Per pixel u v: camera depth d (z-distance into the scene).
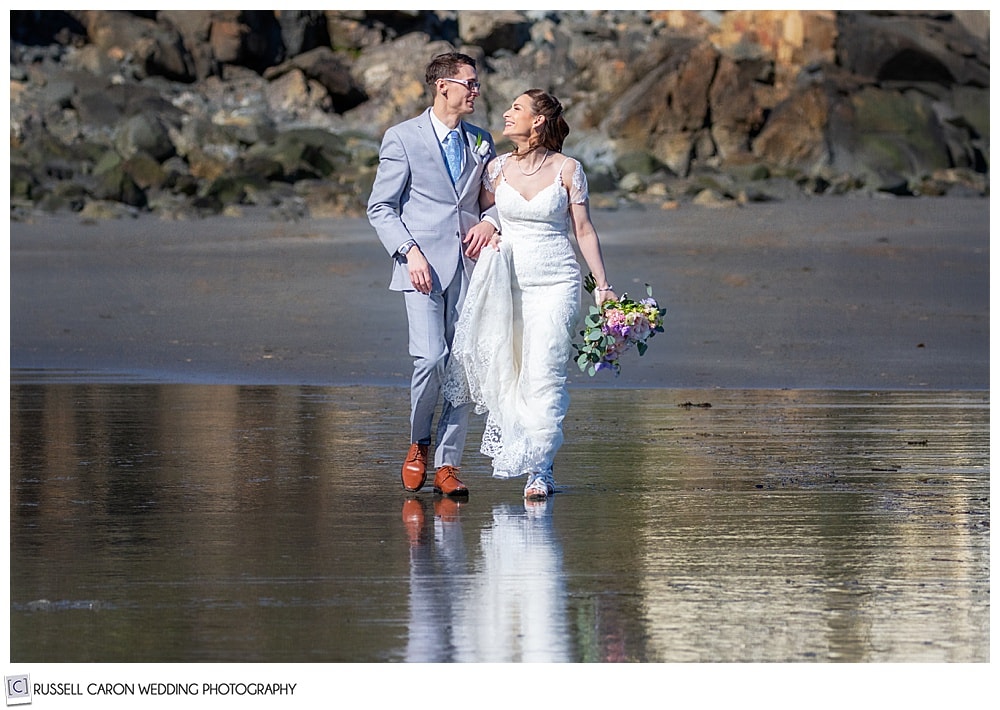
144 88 75.62
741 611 8.77
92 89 74.81
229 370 21.34
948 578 9.48
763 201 61.09
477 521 11.35
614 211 53.91
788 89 75.94
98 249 39.91
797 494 12.29
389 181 12.93
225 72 80.69
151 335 24.98
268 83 80.06
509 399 12.68
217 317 27.12
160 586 9.32
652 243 41.19
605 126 74.25
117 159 64.31
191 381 20.31
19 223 48.06
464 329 12.66
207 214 53.88
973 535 10.68
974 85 79.81
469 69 12.92
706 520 11.26
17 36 78.94
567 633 8.38
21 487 12.64
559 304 12.74
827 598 9.02
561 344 12.67
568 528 11.04
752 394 18.84
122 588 9.27
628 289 30.64
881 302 28.62
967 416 16.86
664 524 11.14
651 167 69.19
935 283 31.77
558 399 12.60
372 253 38.94
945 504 11.81
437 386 12.78
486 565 9.87
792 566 9.80
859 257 37.25
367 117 79.69
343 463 13.97
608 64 79.75
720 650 8.09
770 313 27.06
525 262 12.77
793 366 21.33
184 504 11.95
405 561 9.98
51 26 80.00
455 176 12.97
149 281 32.62
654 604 8.91
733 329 25.06
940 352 22.64
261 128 72.94
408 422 16.56
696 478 13.07
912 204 57.78
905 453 14.33
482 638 8.29
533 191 12.77
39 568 9.77
